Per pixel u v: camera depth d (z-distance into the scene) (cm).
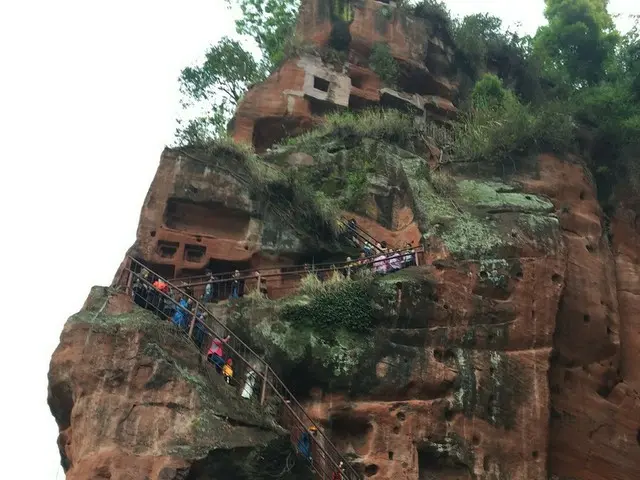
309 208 2503
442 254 2228
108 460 1573
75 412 1664
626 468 2208
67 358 1719
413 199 2545
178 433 1602
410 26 3631
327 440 1805
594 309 2372
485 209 2411
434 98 3509
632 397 2319
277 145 3016
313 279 2161
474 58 3750
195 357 1738
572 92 3612
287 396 1941
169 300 1936
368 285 2112
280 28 4116
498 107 3097
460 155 2736
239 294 2289
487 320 2138
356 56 3503
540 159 2658
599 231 2559
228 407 1677
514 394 2058
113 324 1744
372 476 1867
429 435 1939
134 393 1655
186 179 2441
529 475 1973
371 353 2005
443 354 2067
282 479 1620
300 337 2003
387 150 2812
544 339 2158
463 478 1930
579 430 2200
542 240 2302
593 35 3841
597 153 2903
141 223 2352
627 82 3481
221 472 1583
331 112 3206
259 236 2408
